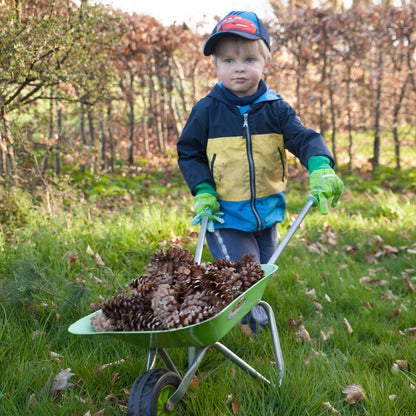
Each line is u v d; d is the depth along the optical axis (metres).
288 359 2.68
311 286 4.14
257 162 3.01
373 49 10.82
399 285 4.26
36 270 3.44
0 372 2.49
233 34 2.85
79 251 4.25
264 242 3.29
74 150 6.00
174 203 7.40
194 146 3.11
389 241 5.43
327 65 10.50
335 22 9.78
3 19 4.36
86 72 5.57
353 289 3.98
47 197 5.26
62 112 8.00
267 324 3.35
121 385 2.57
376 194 8.77
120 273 3.95
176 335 1.89
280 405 2.30
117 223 5.09
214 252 3.15
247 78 2.93
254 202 3.04
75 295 3.28
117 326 2.02
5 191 5.07
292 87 10.58
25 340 2.82
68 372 2.47
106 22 5.15
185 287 2.05
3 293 3.27
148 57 10.70
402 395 2.40
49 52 4.75
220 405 2.29
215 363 2.79
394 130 10.45
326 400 2.39
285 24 9.89
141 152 12.07
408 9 9.52
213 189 3.05
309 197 2.63
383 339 3.15
